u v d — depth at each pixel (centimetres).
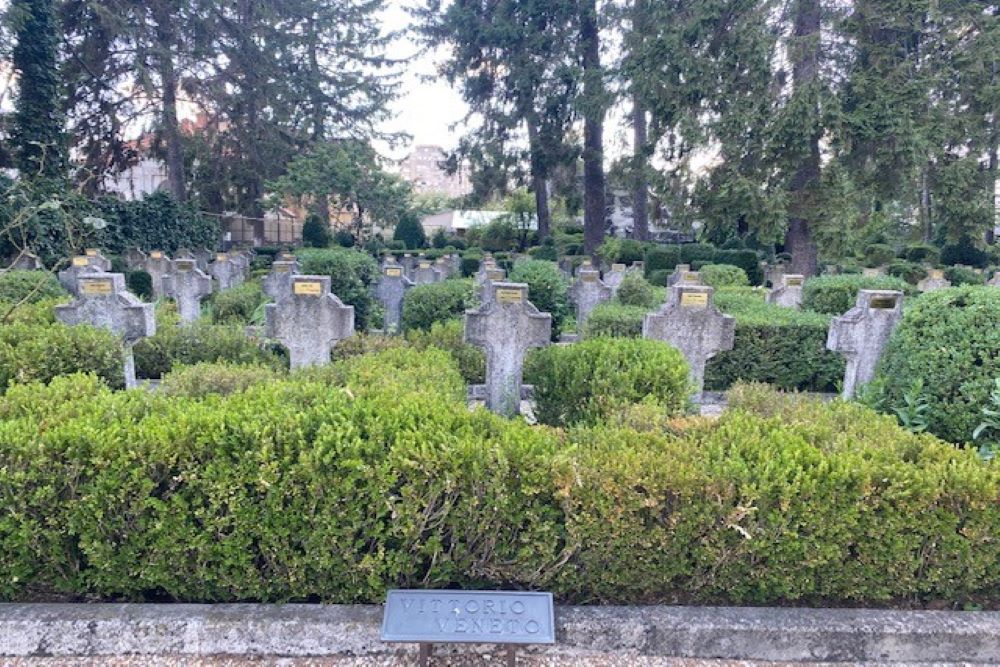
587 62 2472
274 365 643
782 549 268
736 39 1553
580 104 2253
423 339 699
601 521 263
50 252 1492
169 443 260
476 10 2567
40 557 266
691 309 609
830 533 267
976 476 269
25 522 256
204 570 265
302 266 1027
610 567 271
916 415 414
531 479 263
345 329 580
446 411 304
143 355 672
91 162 2423
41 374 474
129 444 259
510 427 296
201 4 2339
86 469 258
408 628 240
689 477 265
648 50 1761
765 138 1519
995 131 1617
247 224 3288
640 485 267
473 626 242
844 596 280
